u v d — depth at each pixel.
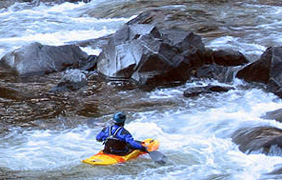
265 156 16.44
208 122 20.25
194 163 16.33
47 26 42.25
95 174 15.34
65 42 36.78
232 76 26.77
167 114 21.69
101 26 41.53
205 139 18.61
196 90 24.58
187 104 23.09
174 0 48.34
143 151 16.17
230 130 19.17
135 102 23.59
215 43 33.22
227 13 42.25
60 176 15.27
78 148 18.03
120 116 16.27
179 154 17.08
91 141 18.80
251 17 40.84
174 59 27.12
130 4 48.50
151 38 27.48
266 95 24.19
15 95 24.73
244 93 24.61
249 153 16.88
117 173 15.38
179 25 38.53
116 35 28.77
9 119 21.28
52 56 30.11
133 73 27.27
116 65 27.53
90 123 20.86
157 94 24.92
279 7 44.47
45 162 16.61
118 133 16.17
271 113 20.89
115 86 26.38
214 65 28.53
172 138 18.81
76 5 52.53
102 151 16.58
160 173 15.45
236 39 34.41
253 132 18.22
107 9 47.97
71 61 30.62
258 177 14.98
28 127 20.38
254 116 21.02
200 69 28.17
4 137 19.22
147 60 26.70
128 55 27.50
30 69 29.03
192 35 28.48
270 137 17.33
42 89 25.91
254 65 25.78
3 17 46.62
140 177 15.13
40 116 21.70
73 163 16.38
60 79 27.98
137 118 21.27
